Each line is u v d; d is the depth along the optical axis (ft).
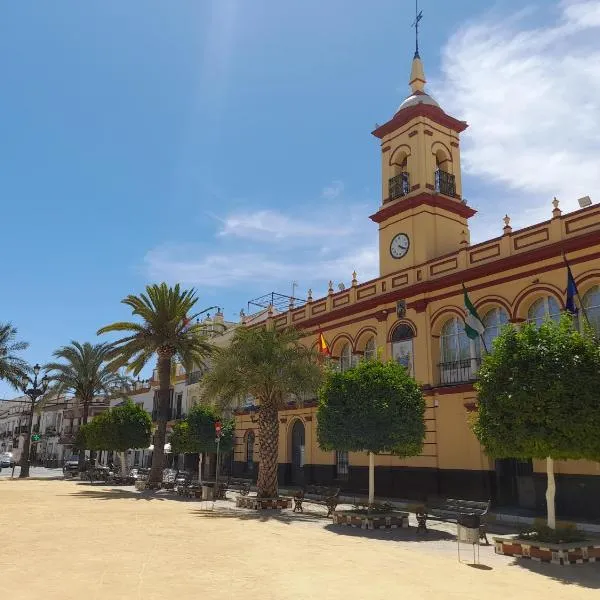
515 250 69.77
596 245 60.70
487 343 72.08
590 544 36.42
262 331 73.51
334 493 64.64
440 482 73.10
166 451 127.85
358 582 28.63
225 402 73.51
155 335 97.55
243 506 68.44
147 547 37.91
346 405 55.31
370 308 90.27
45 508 63.52
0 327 147.95
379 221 94.53
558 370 37.78
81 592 25.39
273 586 27.22
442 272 79.66
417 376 79.30
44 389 158.92
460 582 29.60
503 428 39.17
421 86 98.53
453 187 92.94
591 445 36.42
